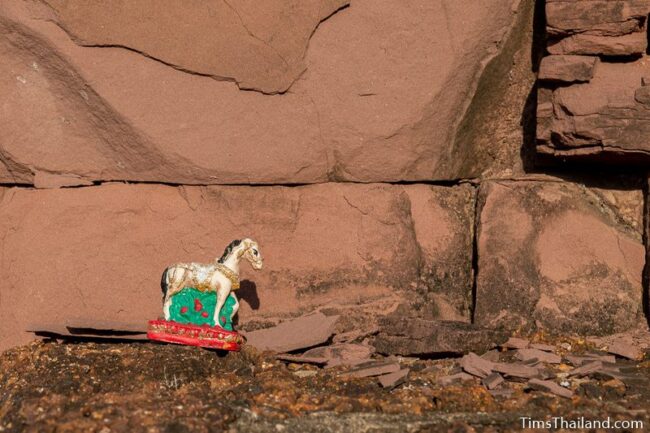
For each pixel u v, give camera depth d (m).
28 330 7.19
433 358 7.28
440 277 7.95
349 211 7.88
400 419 6.00
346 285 7.80
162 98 7.52
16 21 7.31
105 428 5.68
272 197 7.83
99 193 7.70
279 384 6.47
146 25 7.38
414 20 7.70
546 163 8.12
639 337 7.57
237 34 7.48
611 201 8.10
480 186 8.15
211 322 7.14
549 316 7.66
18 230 7.70
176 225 7.71
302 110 7.70
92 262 7.61
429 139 7.90
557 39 7.60
